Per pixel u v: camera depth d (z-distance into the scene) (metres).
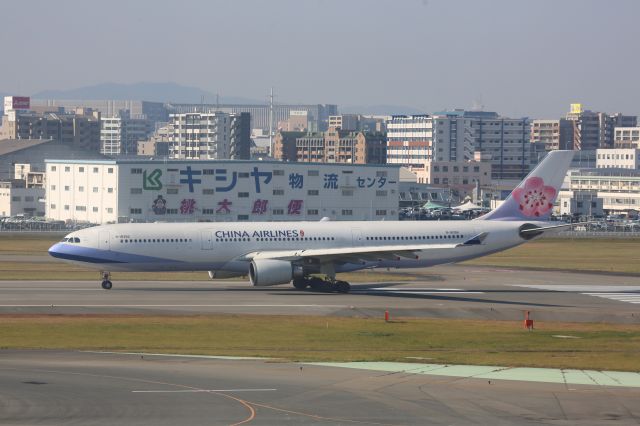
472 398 132.25
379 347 182.88
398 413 122.88
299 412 122.56
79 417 118.50
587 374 153.25
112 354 167.62
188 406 125.06
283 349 178.00
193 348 177.88
